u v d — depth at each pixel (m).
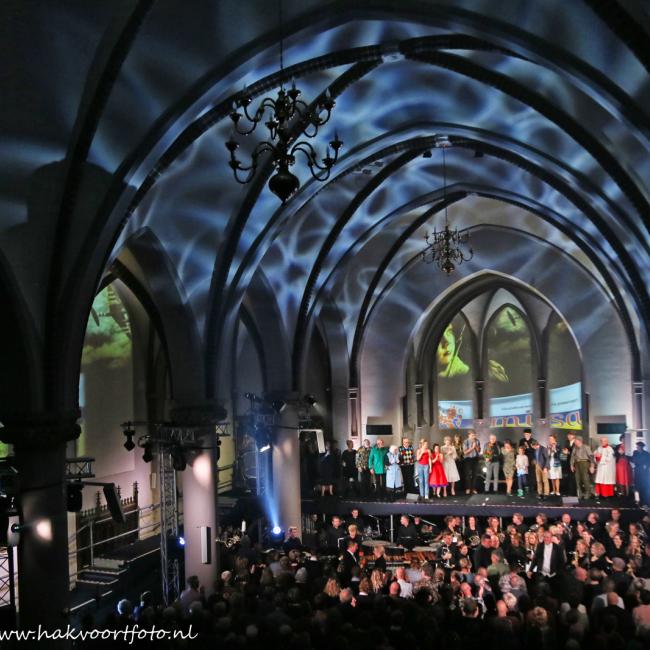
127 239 13.08
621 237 15.73
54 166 10.07
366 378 25.95
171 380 15.53
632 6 6.98
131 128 10.56
